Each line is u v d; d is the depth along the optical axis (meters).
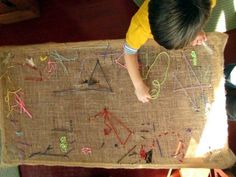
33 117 1.44
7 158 1.47
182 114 1.37
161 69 1.36
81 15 1.88
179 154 1.38
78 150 1.43
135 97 1.38
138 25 1.11
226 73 1.52
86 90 1.40
